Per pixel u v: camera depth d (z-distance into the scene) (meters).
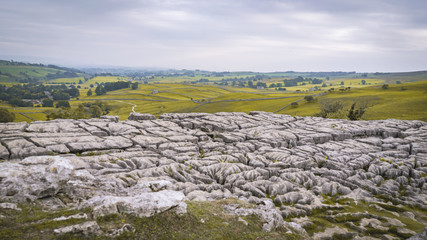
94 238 9.28
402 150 27.34
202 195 15.72
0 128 22.67
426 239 11.78
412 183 20.92
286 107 170.50
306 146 26.66
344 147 27.41
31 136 21.20
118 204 11.13
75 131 24.47
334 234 13.36
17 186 11.27
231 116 37.44
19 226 9.09
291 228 13.09
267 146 26.25
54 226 9.32
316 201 16.67
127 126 27.66
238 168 20.36
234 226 11.88
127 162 19.12
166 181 16.06
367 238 13.21
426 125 38.44
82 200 11.98
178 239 10.31
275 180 19.20
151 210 11.12
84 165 17.31
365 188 19.59
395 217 15.70
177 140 25.39
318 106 157.12
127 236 9.72
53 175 12.45
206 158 21.94
